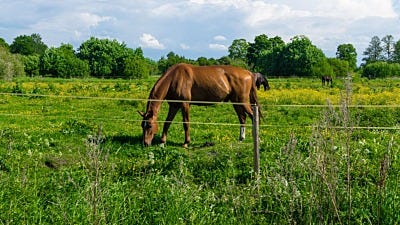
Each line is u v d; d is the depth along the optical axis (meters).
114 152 11.44
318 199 5.71
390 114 17.16
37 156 10.30
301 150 10.37
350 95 5.17
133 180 8.34
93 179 7.29
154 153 11.33
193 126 17.17
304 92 37.50
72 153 11.25
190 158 10.25
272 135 14.40
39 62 103.00
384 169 5.47
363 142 10.23
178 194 6.71
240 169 8.94
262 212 6.39
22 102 26.80
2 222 5.89
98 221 5.65
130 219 6.23
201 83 13.81
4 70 56.19
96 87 45.62
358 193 6.40
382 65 99.75
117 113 22.14
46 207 6.55
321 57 115.31
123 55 119.25
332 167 5.50
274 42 161.75
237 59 146.75
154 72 129.50
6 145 11.11
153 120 12.91
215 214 6.41
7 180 7.08
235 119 20.05
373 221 5.85
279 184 6.67
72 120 18.20
